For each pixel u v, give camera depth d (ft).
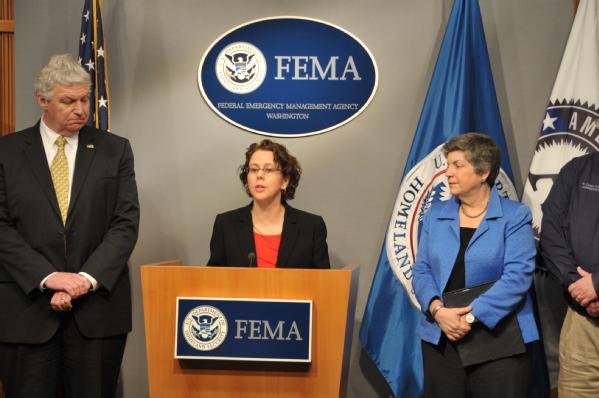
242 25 12.65
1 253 8.94
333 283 8.52
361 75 12.57
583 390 9.77
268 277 8.58
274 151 10.26
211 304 8.50
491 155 9.25
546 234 10.03
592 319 9.64
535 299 11.54
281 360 8.40
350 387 12.64
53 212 9.10
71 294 8.60
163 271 8.69
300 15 12.67
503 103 12.56
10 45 13.07
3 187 9.19
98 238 9.34
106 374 9.29
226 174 12.73
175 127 12.76
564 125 11.79
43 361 8.98
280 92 12.64
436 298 9.12
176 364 8.64
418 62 12.55
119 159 9.66
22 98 12.85
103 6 12.84
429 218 9.73
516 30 12.57
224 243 10.33
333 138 12.62
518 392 8.79
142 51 12.81
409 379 11.68
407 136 12.55
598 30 11.82
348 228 12.60
